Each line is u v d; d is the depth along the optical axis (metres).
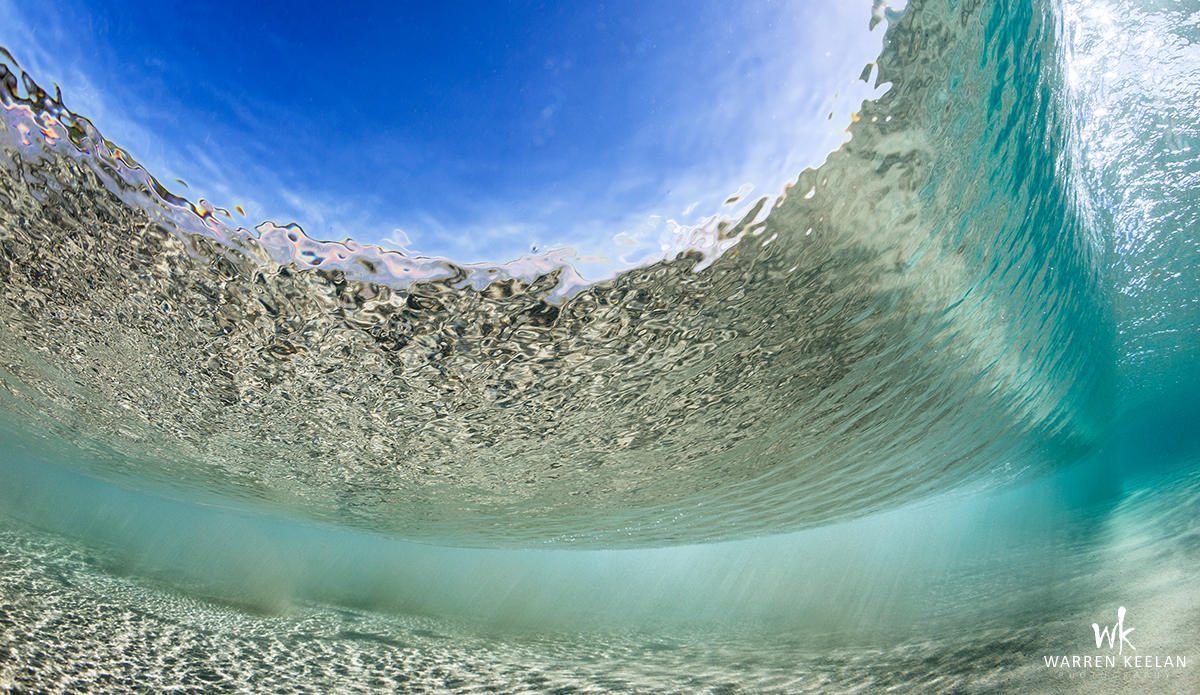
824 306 2.41
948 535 11.38
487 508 5.21
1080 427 11.27
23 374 4.02
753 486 4.89
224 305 2.31
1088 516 12.28
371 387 2.85
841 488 5.78
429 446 3.59
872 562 10.06
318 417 3.34
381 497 5.17
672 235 1.78
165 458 5.18
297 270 1.96
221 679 3.02
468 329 2.22
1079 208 4.97
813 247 2.02
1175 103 4.46
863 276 2.35
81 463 7.30
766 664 4.08
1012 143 2.84
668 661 4.43
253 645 3.87
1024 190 3.32
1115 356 10.16
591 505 5.02
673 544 7.74
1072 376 7.54
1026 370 5.60
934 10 1.69
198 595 5.50
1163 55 4.08
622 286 1.95
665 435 3.40
